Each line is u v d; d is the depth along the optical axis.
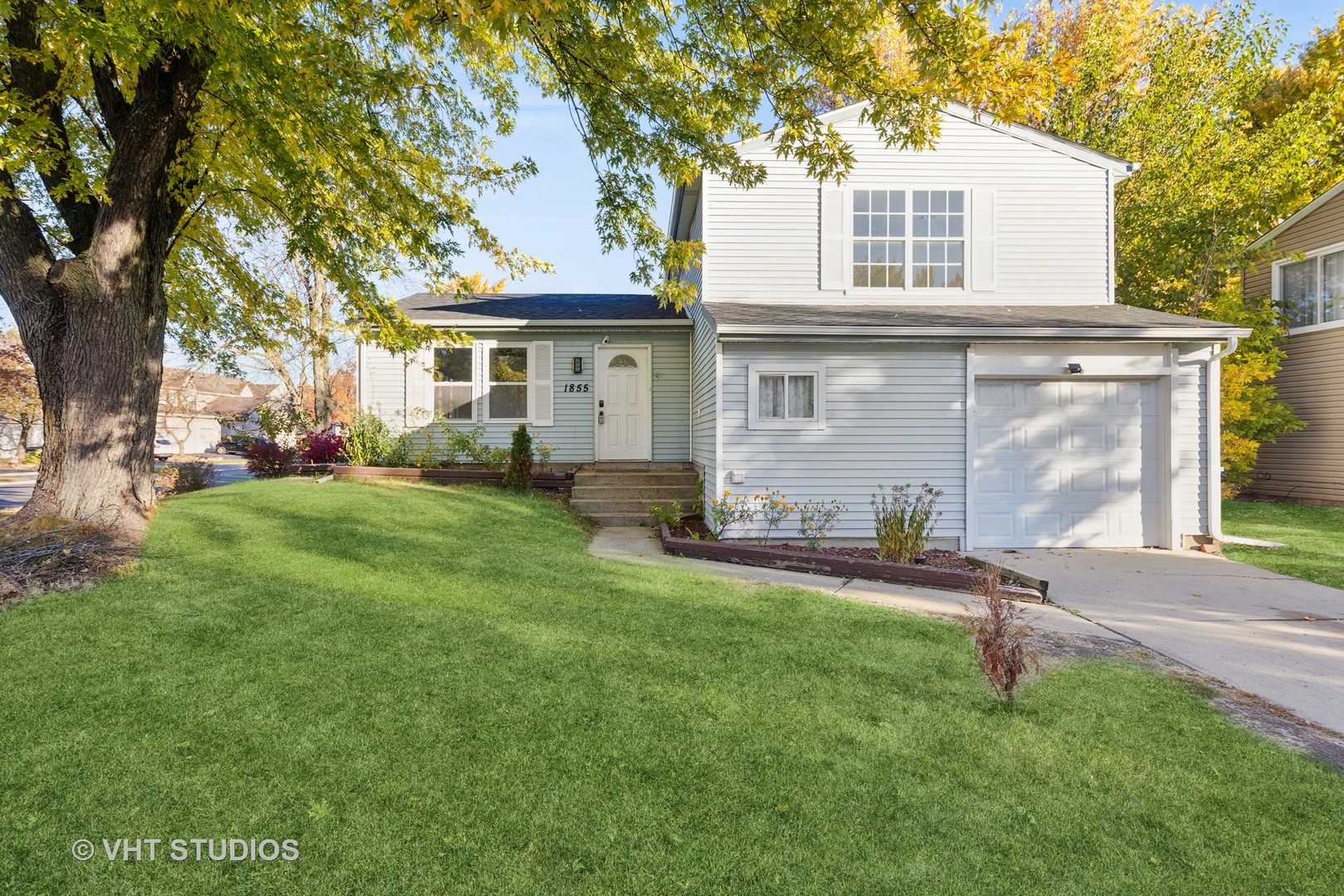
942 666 4.42
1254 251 14.49
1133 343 9.03
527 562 7.04
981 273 10.64
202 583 5.57
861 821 2.71
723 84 6.62
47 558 5.76
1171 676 4.38
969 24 5.23
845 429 8.98
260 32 5.27
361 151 6.63
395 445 12.95
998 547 9.12
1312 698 4.07
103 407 7.07
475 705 3.64
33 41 6.80
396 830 2.59
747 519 8.88
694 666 4.31
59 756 3.02
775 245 10.62
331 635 4.60
